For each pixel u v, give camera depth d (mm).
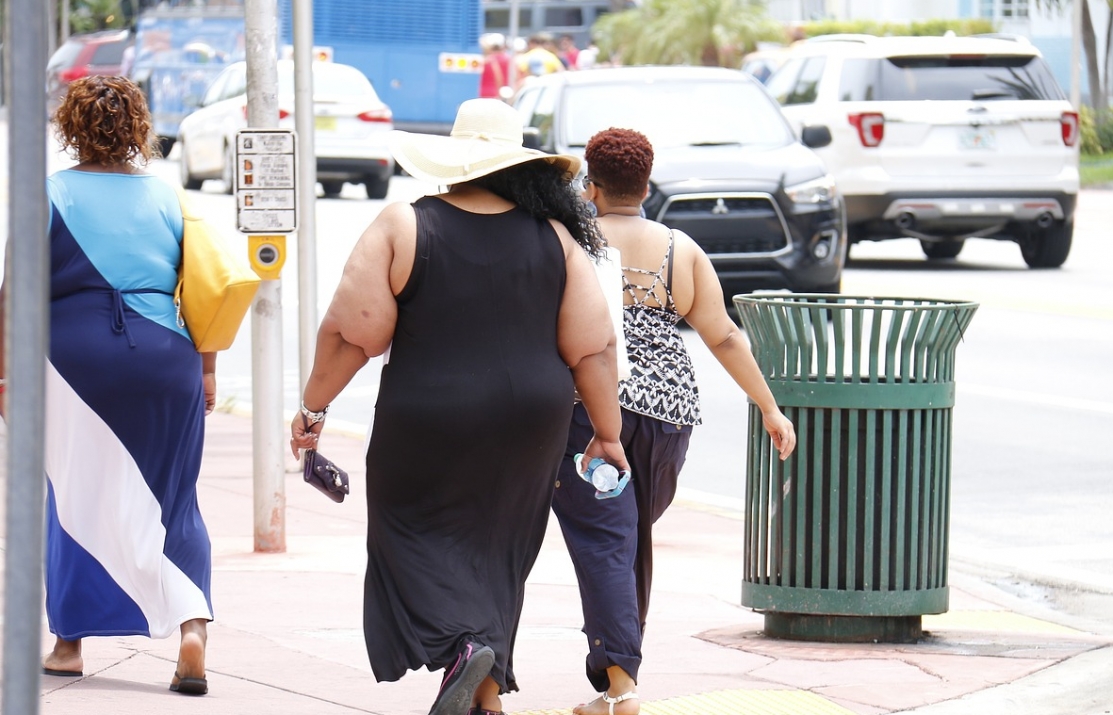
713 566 12812
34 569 4258
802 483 10102
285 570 11984
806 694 8938
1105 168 54906
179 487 8500
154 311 8305
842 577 10117
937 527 10227
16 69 4211
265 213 11984
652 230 8508
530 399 7145
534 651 10016
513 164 7156
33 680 4270
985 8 74312
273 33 11938
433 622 7082
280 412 12586
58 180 8289
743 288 24359
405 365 7156
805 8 77938
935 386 10039
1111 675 9398
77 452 8266
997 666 9641
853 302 10391
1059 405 19516
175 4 58719
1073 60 55719
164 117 59281
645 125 25344
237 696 8508
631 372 8312
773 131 25594
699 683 9148
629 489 8328
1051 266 32094
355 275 7070
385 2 57219
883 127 30156
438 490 7230
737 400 20281
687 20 64625
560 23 78688
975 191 30312
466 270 7109
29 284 4238
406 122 58000
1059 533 14070
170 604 8398
